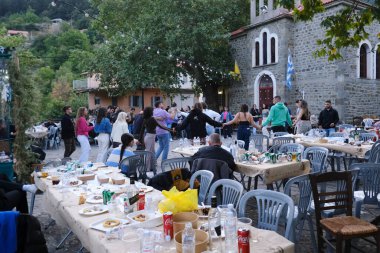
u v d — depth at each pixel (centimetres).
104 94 2877
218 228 254
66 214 331
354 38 640
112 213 316
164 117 879
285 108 971
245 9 2456
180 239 232
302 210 401
